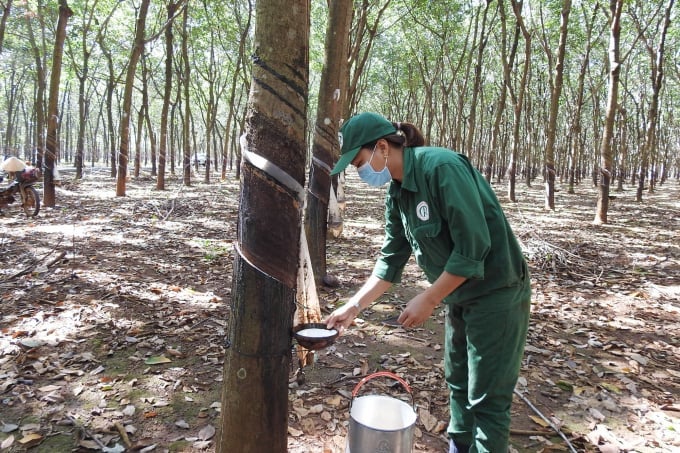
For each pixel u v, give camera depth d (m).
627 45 21.88
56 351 3.61
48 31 18.97
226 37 20.69
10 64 23.03
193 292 5.14
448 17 17.81
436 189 1.77
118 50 21.02
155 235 8.12
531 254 7.16
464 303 1.96
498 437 1.90
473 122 17.36
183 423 2.77
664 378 3.54
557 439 2.76
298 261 1.82
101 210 10.63
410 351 3.90
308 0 1.74
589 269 6.65
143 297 4.88
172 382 3.24
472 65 25.03
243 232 1.73
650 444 2.72
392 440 1.87
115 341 3.80
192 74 26.06
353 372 3.49
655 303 5.25
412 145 1.92
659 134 29.11
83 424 2.74
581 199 17.34
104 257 6.38
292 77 1.69
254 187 1.70
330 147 5.17
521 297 1.92
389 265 2.18
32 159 27.53
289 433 2.73
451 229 1.74
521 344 1.96
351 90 11.95
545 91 26.47
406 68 26.17
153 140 24.27
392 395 3.18
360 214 12.12
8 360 3.43
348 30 5.07
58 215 9.73
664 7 17.53
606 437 2.78
